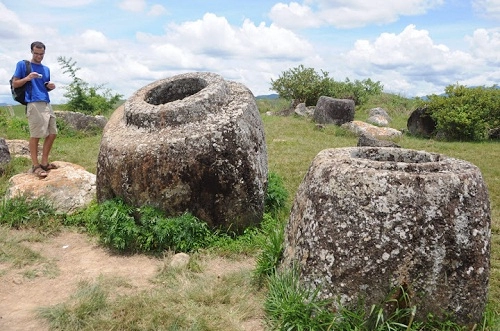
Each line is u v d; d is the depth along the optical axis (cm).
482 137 1461
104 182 548
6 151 829
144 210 505
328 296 342
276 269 406
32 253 488
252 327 358
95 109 1770
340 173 351
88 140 1259
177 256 469
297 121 1758
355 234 335
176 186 505
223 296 393
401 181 333
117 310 370
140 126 546
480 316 340
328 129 1543
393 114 2222
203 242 503
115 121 607
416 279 327
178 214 511
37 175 637
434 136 1492
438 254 326
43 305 391
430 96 1516
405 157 421
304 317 337
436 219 326
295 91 2528
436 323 331
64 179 620
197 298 390
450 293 328
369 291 331
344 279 337
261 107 2627
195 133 510
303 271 359
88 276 449
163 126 531
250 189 527
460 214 329
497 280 434
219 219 520
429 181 332
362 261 332
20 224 559
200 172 504
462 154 1115
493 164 976
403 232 327
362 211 336
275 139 1268
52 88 661
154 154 507
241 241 512
